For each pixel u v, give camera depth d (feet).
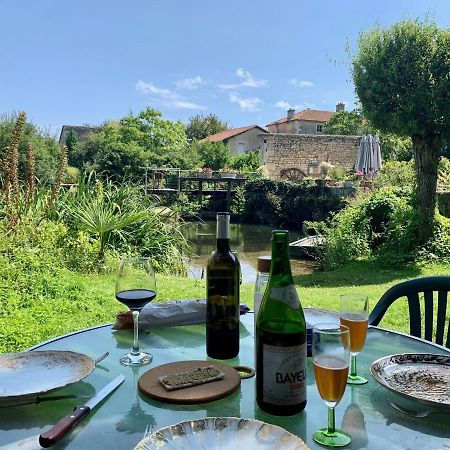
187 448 3.08
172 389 3.94
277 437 3.14
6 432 3.39
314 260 33.60
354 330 4.31
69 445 3.21
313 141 89.81
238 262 4.87
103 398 3.87
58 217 21.94
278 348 3.51
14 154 19.90
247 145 128.88
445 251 27.37
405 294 7.47
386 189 32.24
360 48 27.58
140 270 4.80
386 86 26.55
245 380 4.28
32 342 11.09
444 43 25.62
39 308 13.84
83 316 13.52
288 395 3.52
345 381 3.24
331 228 32.58
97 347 5.20
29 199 20.70
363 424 3.51
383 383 3.94
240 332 5.71
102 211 21.88
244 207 72.33
